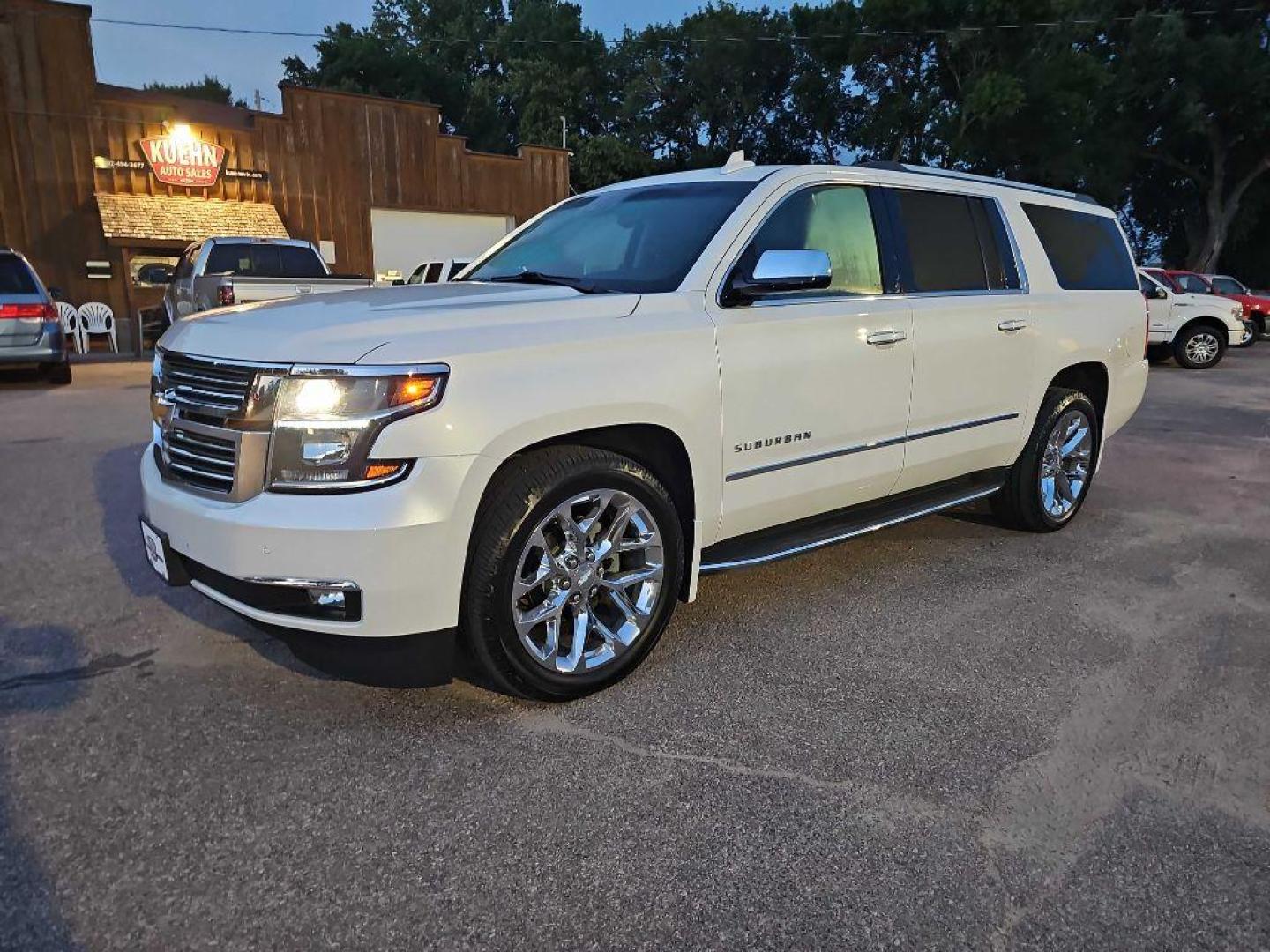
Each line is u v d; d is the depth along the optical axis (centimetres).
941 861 229
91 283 1767
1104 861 230
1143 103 3222
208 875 219
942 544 501
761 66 3691
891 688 323
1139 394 575
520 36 4031
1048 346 484
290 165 1961
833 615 392
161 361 315
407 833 236
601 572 313
